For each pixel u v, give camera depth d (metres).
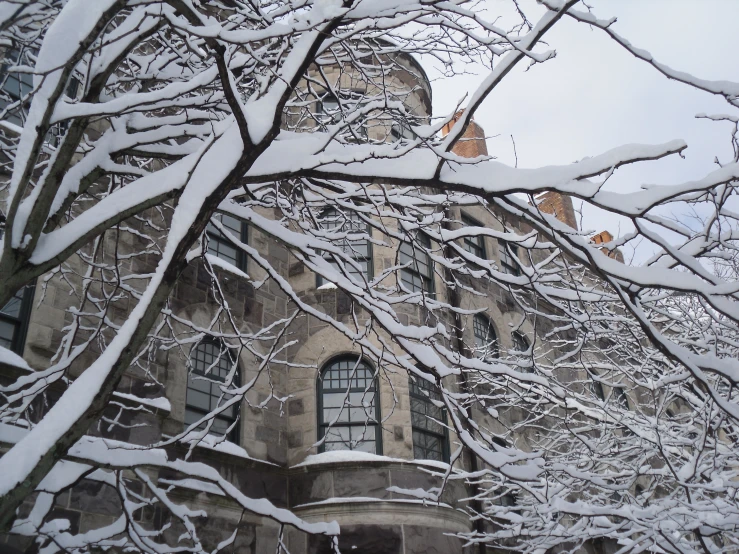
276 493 13.86
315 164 6.26
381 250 16.34
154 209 13.51
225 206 7.31
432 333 7.29
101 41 5.70
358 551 13.07
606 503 13.26
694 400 12.58
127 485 9.84
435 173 6.28
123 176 8.78
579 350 9.11
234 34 5.23
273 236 7.52
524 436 18.02
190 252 8.45
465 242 20.80
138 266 12.80
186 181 5.76
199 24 5.77
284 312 15.97
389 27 6.20
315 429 14.66
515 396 13.20
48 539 7.11
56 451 5.03
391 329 7.28
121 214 5.96
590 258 6.40
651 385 12.38
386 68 9.37
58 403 5.18
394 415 14.59
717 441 11.50
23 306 11.08
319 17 5.50
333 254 8.07
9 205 5.44
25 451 4.93
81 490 9.37
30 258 5.72
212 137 5.54
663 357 13.16
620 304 12.30
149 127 6.98
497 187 6.20
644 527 10.47
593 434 18.16
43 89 5.42
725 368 6.27
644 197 6.05
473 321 18.58
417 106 19.06
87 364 11.37
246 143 5.63
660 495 20.64
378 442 14.52
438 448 15.51
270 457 14.18
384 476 13.77
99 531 6.99
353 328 15.37
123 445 8.07
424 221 8.36
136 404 10.42
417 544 13.27
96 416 5.24
